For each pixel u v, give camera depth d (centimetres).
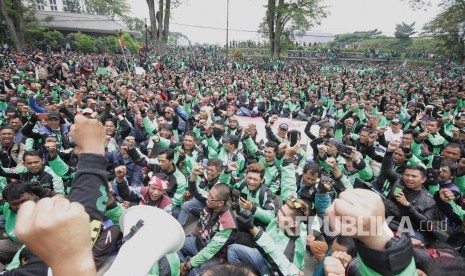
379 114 870
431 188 455
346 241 243
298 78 2345
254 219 374
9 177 456
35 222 47
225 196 335
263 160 575
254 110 1421
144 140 791
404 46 5856
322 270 247
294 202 313
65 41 3919
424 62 4503
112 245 258
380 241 74
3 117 782
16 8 2995
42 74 1617
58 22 4628
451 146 542
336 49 5081
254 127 689
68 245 49
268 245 293
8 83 1165
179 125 936
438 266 132
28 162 432
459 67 3838
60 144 619
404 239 77
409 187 392
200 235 374
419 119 865
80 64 2117
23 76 1508
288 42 3878
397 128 779
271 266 296
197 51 5491
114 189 402
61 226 48
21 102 753
